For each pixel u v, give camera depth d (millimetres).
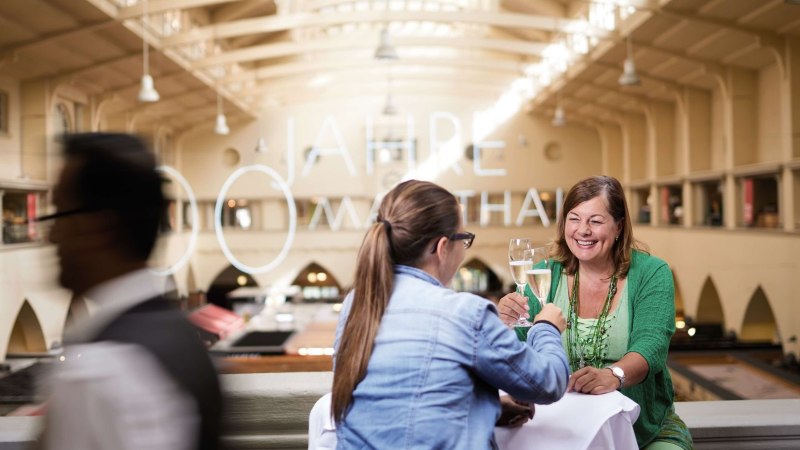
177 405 1187
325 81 27625
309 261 30000
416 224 1845
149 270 1307
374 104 30562
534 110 29953
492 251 30109
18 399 9930
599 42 19453
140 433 1138
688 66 19531
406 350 1722
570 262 2498
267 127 30641
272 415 2627
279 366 8555
